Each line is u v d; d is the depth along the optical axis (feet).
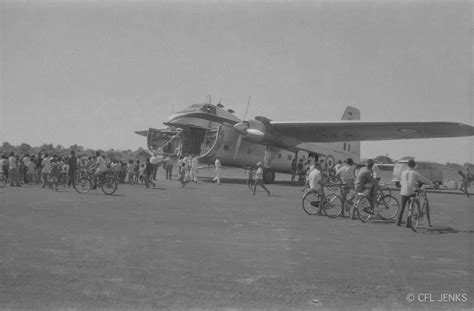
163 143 85.51
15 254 20.51
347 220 34.22
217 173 72.23
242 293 16.35
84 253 20.98
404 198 30.86
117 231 26.20
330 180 55.16
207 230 27.35
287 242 24.50
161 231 26.58
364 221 33.37
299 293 16.44
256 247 23.12
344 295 16.38
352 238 26.23
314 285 17.35
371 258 21.34
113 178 49.49
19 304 14.90
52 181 53.42
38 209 34.45
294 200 47.67
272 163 86.79
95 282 17.10
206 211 35.94
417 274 18.89
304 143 90.79
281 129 78.84
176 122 76.74
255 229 28.27
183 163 64.85
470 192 82.53
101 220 29.89
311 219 33.91
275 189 64.69
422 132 72.74
